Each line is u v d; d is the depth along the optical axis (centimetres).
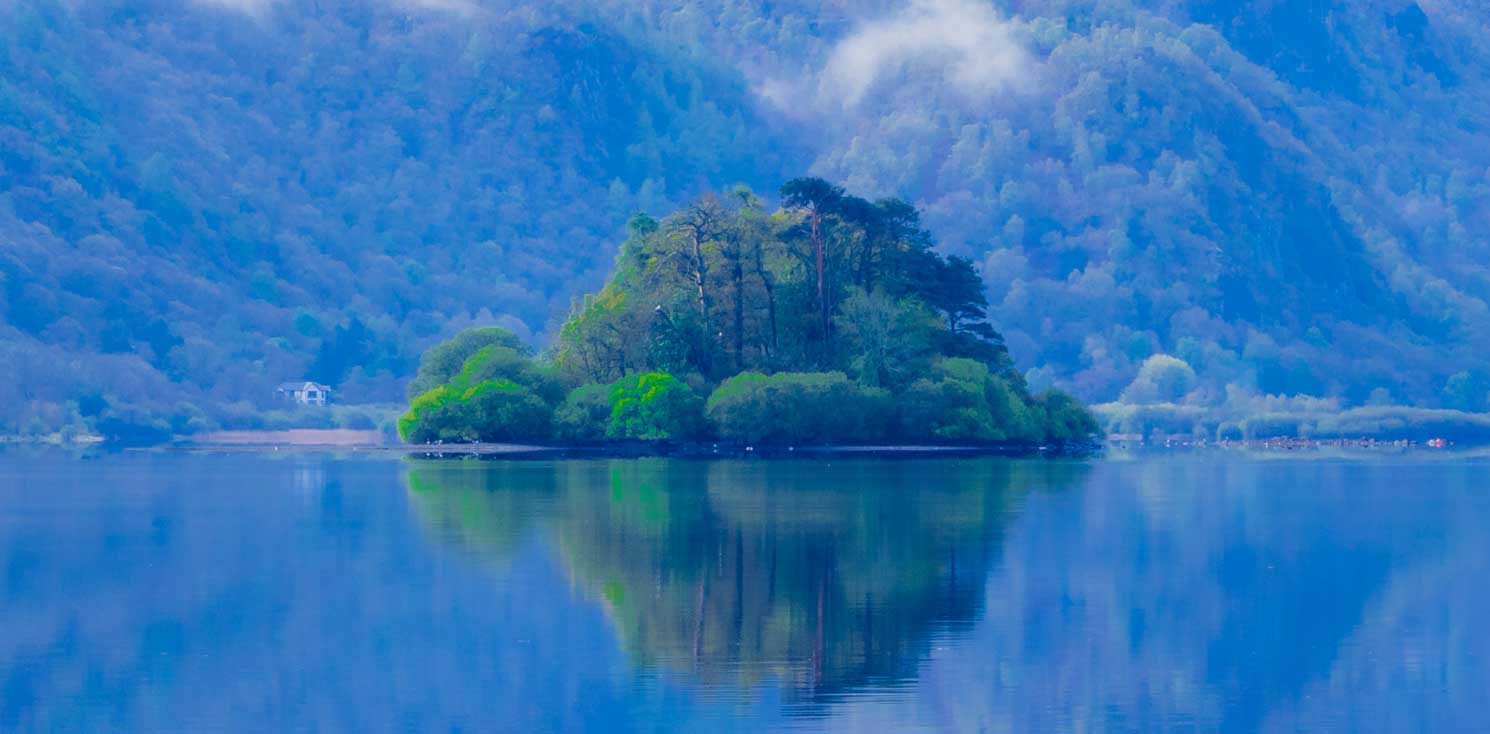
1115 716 4959
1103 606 6581
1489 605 6700
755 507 10438
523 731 4794
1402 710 5044
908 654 5675
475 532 8919
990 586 7012
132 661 5584
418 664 5534
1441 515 10600
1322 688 5288
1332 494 12850
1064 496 11844
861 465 16125
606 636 5934
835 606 6500
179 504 11175
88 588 6994
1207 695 5194
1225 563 7844
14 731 4775
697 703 5059
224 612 6419
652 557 7819
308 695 5162
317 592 6856
